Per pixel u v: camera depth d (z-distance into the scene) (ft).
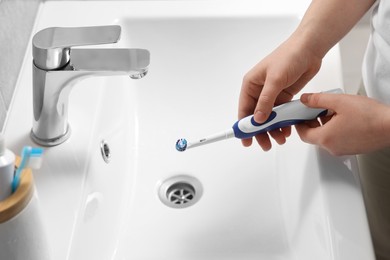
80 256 2.21
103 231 2.46
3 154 1.67
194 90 3.14
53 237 2.17
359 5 2.68
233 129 2.52
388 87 2.84
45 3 3.19
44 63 2.22
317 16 2.65
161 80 3.17
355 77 5.32
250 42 3.22
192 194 2.81
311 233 2.36
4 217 1.67
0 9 2.56
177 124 3.03
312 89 2.83
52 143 2.51
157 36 3.20
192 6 3.21
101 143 2.67
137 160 2.91
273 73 2.55
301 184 2.60
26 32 2.92
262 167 2.87
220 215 2.67
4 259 1.77
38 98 2.36
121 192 2.72
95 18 3.12
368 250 2.19
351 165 2.50
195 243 2.55
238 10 3.19
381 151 3.34
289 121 2.52
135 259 2.48
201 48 3.22
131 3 3.22
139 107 3.10
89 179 2.42
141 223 2.64
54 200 2.29
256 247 2.54
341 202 2.34
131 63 2.26
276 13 3.17
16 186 1.73
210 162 2.90
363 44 5.02
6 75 2.63
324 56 2.94
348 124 2.37
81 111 2.67
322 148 2.58
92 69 2.25
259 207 2.70
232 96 3.12
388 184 3.43
